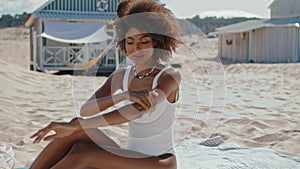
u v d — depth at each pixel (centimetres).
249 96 945
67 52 1895
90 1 2111
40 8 2023
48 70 1958
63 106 778
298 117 672
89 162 263
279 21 2567
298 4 2708
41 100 839
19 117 651
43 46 1903
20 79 1100
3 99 777
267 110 742
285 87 1116
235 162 415
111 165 264
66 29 1858
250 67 1672
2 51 3177
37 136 274
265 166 404
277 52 2314
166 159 277
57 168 260
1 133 538
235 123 618
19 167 406
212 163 408
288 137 531
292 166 405
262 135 538
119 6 288
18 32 5931
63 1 2075
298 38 2239
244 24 2778
